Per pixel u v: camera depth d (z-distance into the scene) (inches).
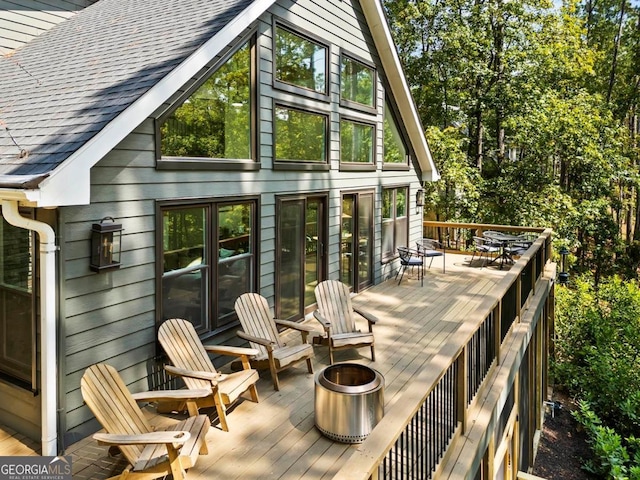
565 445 335.3
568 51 664.4
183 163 186.5
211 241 204.8
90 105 161.3
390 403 177.5
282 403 179.0
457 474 128.2
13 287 159.2
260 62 227.0
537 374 332.5
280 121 247.6
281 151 249.6
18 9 283.0
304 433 157.8
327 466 139.5
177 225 189.2
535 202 631.8
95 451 148.2
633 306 452.1
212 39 183.0
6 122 173.9
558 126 602.2
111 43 219.0
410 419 94.1
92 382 132.0
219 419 163.0
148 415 170.2
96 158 141.7
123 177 163.9
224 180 208.7
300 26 257.9
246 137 223.8
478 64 636.1
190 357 173.9
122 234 164.1
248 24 202.1
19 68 231.0
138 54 192.2
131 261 168.2
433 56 668.7
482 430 150.8
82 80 186.1
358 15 324.8
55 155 139.0
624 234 950.4
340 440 151.4
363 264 349.7
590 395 353.1
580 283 537.0
